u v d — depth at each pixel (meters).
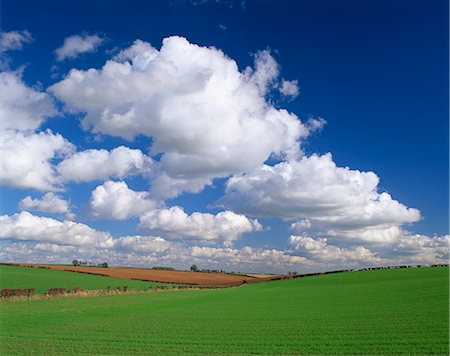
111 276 115.62
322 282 99.00
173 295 73.00
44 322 39.22
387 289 67.44
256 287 101.38
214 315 44.34
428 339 28.67
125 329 35.34
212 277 138.62
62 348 27.86
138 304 55.84
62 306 51.50
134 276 121.12
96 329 35.41
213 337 31.38
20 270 107.75
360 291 67.94
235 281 130.88
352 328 33.72
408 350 25.98
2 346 28.56
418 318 37.38
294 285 96.44
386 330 32.31
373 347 27.00
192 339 30.70
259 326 36.16
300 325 36.12
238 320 40.16
